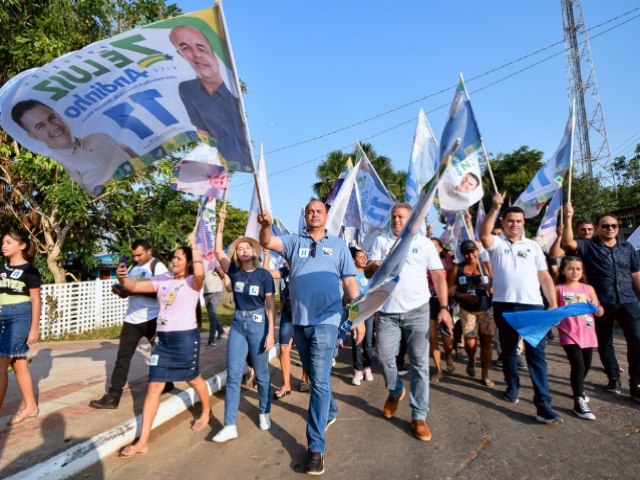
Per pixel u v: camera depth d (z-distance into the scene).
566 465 3.16
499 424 4.01
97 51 3.04
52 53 10.09
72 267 17.17
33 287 4.18
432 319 5.70
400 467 3.25
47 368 6.64
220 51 3.06
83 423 4.07
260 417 4.14
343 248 3.65
